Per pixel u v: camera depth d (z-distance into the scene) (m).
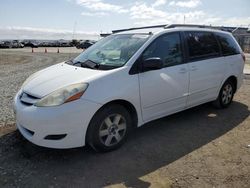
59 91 3.62
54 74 4.19
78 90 3.60
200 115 5.81
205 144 4.38
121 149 4.15
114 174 3.47
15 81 10.35
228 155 4.01
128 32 5.08
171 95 4.71
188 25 5.45
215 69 5.62
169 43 4.77
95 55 4.72
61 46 72.19
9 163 3.69
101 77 3.82
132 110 4.23
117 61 4.27
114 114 3.98
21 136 4.52
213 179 3.37
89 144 3.85
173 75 4.69
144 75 4.23
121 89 3.94
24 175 3.41
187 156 3.96
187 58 5.02
